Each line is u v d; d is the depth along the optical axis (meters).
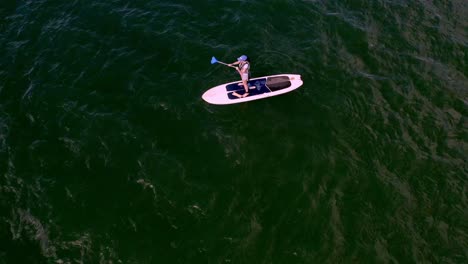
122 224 11.51
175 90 15.02
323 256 10.89
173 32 17.05
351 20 17.59
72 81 15.34
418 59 16.12
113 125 13.89
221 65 15.91
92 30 17.23
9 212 11.77
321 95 14.91
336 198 12.07
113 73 15.57
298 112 14.41
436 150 13.27
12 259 10.88
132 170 12.68
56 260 10.84
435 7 18.27
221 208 11.87
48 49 16.55
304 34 17.03
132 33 17.03
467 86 15.23
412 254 10.95
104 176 12.55
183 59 16.08
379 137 13.61
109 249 11.02
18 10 18.27
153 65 15.87
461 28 17.36
